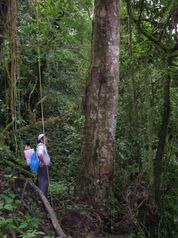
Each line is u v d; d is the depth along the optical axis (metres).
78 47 14.71
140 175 9.08
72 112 12.40
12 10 6.90
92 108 8.59
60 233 6.71
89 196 8.43
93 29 8.76
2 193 7.06
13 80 6.97
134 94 9.74
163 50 9.75
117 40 8.68
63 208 8.01
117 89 8.68
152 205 9.23
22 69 11.85
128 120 9.95
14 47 6.93
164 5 9.98
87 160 8.56
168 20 9.80
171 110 10.75
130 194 8.84
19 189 7.45
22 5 9.61
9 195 7.00
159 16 10.09
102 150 8.50
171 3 9.23
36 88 13.02
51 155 11.05
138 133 9.81
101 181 8.45
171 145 10.71
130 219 8.51
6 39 7.47
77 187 8.63
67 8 11.84
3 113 9.89
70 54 13.99
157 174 9.72
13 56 6.93
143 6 10.12
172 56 9.59
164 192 10.51
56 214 7.78
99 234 7.81
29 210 7.04
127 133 9.87
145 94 9.91
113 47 8.61
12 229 6.14
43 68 13.00
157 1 10.05
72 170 10.36
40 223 6.88
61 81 15.29
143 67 10.13
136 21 9.87
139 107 10.27
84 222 7.80
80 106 12.74
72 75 15.30
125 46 10.69
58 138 11.80
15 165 8.09
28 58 11.92
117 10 8.69
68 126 11.84
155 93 10.46
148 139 9.73
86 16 13.56
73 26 12.53
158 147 9.85
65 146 11.41
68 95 15.35
